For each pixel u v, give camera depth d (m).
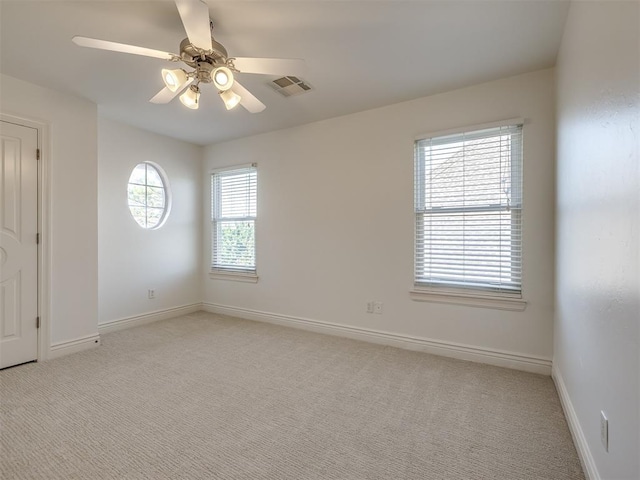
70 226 2.88
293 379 2.39
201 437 1.69
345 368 2.58
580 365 1.57
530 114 2.48
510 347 2.59
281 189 3.81
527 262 2.51
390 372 2.51
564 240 1.99
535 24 1.92
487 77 2.56
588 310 1.42
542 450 1.59
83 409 1.96
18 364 2.58
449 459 1.53
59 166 2.80
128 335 3.41
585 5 1.46
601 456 1.22
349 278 3.35
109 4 1.75
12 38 2.05
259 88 2.75
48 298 2.73
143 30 1.98
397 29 1.97
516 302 2.54
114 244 3.55
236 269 4.24
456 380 2.36
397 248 3.07
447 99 2.81
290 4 1.74
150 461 1.51
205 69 1.89
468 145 2.75
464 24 1.92
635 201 0.91
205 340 3.26
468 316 2.75
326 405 2.02
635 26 0.90
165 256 4.08
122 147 3.61
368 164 3.21
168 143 4.10
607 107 1.16
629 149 0.95
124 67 2.41
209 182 4.47
